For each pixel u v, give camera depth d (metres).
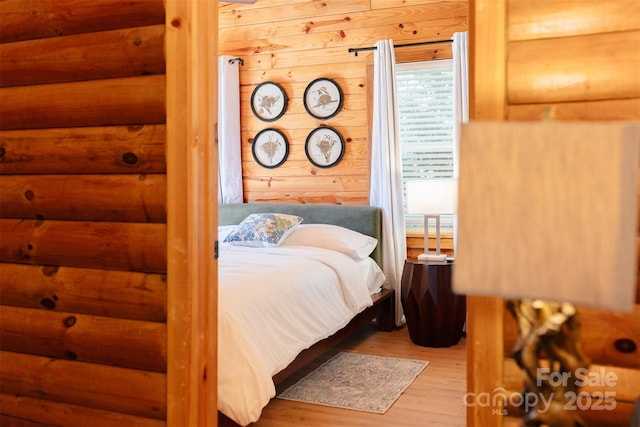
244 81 6.05
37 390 2.33
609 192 1.01
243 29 6.01
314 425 3.25
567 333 1.27
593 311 1.70
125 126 2.21
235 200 6.02
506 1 1.76
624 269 0.99
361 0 5.59
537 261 1.04
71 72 2.28
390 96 5.34
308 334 3.68
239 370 2.89
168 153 2.10
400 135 5.52
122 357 2.20
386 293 5.24
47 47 2.30
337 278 4.43
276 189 5.96
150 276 2.17
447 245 5.44
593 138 1.02
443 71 5.40
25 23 2.34
